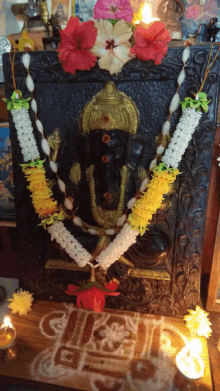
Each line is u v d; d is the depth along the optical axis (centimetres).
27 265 125
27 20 107
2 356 101
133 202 106
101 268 115
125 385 94
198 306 115
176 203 108
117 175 105
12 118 108
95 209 110
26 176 104
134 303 122
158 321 119
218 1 108
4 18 120
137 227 101
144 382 95
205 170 102
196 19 111
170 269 116
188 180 104
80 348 107
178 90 97
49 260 122
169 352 105
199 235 110
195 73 94
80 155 107
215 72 93
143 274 117
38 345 108
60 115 105
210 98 95
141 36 88
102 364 101
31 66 100
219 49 90
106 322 118
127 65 95
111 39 90
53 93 103
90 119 100
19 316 121
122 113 99
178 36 102
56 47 101
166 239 110
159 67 94
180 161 103
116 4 91
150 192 98
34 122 108
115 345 108
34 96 105
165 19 101
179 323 118
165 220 110
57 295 128
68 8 109
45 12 105
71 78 99
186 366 96
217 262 118
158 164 104
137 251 111
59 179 109
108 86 98
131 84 98
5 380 97
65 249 108
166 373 98
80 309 125
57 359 103
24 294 125
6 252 150
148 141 103
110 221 111
